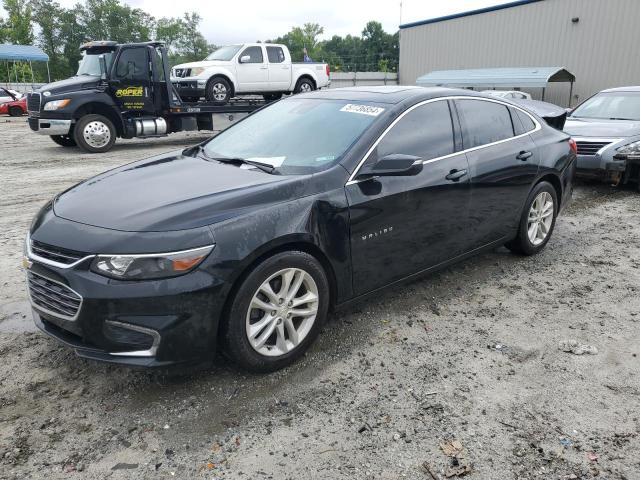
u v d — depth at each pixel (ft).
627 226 20.74
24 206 23.57
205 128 46.88
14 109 91.86
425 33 106.73
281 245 9.91
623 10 74.13
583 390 9.93
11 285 14.46
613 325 12.52
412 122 12.50
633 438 8.64
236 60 50.39
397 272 12.25
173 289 8.64
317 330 10.82
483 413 9.25
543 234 16.97
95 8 287.48
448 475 7.84
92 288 8.61
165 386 9.91
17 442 8.43
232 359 9.78
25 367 10.48
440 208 12.75
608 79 77.36
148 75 42.06
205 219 9.16
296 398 9.62
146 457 8.16
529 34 86.79
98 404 9.39
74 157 38.78
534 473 7.90
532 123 16.34
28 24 224.33
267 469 7.93
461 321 12.62
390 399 9.62
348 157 11.17
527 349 11.39
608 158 25.30
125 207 9.72
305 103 13.94
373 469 7.95
